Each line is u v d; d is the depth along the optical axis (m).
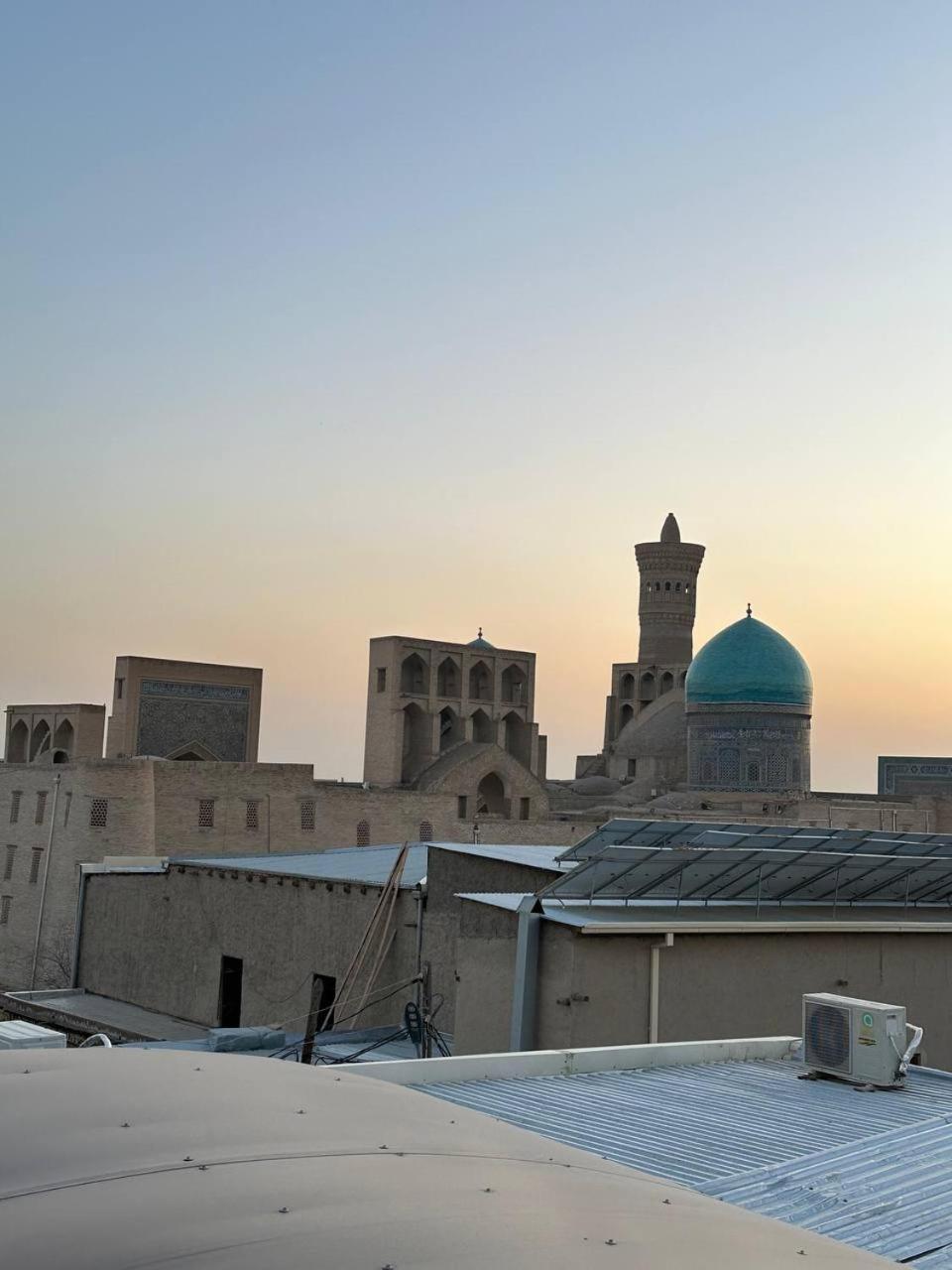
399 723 71.75
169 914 34.66
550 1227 5.67
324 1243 5.07
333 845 50.59
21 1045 13.36
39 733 67.75
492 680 76.75
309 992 29.44
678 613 92.94
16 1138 6.19
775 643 76.31
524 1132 8.07
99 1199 5.46
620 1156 10.41
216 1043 23.05
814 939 20.34
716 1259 5.68
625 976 18.30
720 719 75.81
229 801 48.09
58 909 45.41
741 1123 11.59
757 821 59.69
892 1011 13.30
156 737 60.84
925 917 22.97
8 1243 4.96
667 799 70.81
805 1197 9.45
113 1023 32.47
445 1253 5.11
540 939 18.53
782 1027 19.77
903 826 69.06
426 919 26.58
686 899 21.20
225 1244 5.00
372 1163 6.31
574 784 85.19
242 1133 6.55
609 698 94.69
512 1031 18.42
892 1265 6.40
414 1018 24.00
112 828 45.12
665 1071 13.97
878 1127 11.55
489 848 26.50
